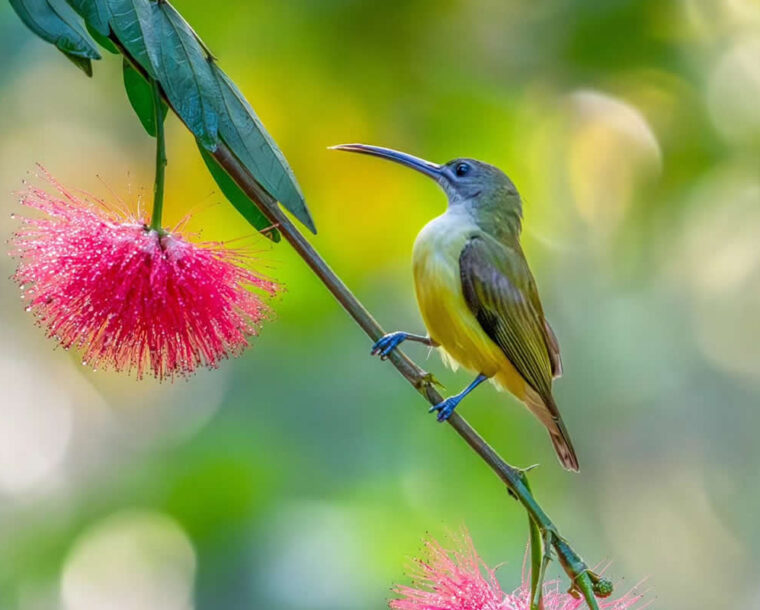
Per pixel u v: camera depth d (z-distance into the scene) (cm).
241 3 1246
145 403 1616
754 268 1664
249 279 675
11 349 1666
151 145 1330
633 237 1521
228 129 640
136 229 656
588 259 1546
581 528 1596
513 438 1266
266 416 1263
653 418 1731
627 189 1470
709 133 1417
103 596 1220
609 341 1656
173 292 649
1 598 1240
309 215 651
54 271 649
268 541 1168
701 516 1781
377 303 1298
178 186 1260
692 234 1625
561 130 1387
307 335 1277
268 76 1266
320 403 1263
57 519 1296
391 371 1287
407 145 1302
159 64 627
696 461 1781
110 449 1609
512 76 1335
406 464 1239
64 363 1675
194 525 1211
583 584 649
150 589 1202
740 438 1797
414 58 1295
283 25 1256
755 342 1756
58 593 1237
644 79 1382
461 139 1315
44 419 1648
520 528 1223
